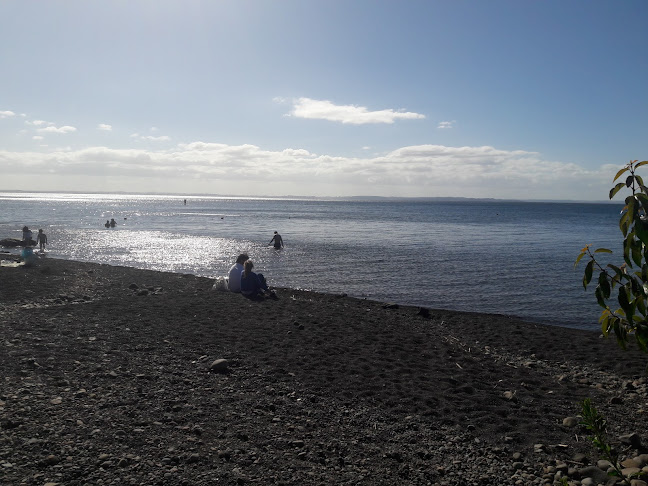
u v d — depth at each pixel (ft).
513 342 42.50
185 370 28.45
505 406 26.35
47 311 42.37
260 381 27.61
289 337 37.68
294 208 510.99
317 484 17.28
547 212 470.39
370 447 20.72
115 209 379.96
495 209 570.87
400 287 73.41
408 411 25.02
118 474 16.53
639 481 17.89
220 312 45.42
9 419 19.66
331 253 113.29
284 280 78.02
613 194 13.07
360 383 28.50
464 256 109.81
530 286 74.95
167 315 43.09
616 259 106.42
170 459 17.81
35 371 26.08
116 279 65.31
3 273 63.87
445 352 36.50
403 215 355.97
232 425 21.45
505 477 18.98
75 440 18.60
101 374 26.32
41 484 15.53
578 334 46.26
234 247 124.16
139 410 22.03
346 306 54.54
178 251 114.73
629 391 30.19
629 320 12.87
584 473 19.16
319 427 22.27
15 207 376.89
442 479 18.56
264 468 18.01
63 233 156.66
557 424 24.30
